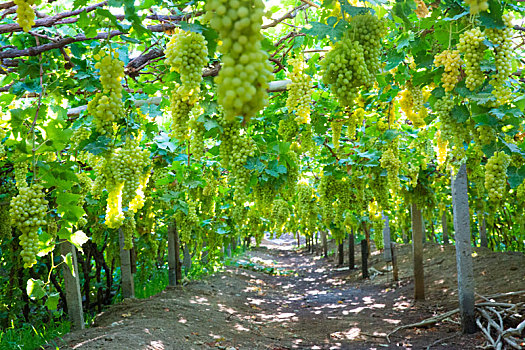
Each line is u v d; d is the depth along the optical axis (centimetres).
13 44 363
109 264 1041
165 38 377
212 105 307
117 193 245
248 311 934
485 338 575
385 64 343
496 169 261
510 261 939
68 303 651
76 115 389
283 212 797
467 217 606
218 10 101
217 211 1136
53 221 416
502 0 249
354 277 1393
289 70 402
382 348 618
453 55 230
